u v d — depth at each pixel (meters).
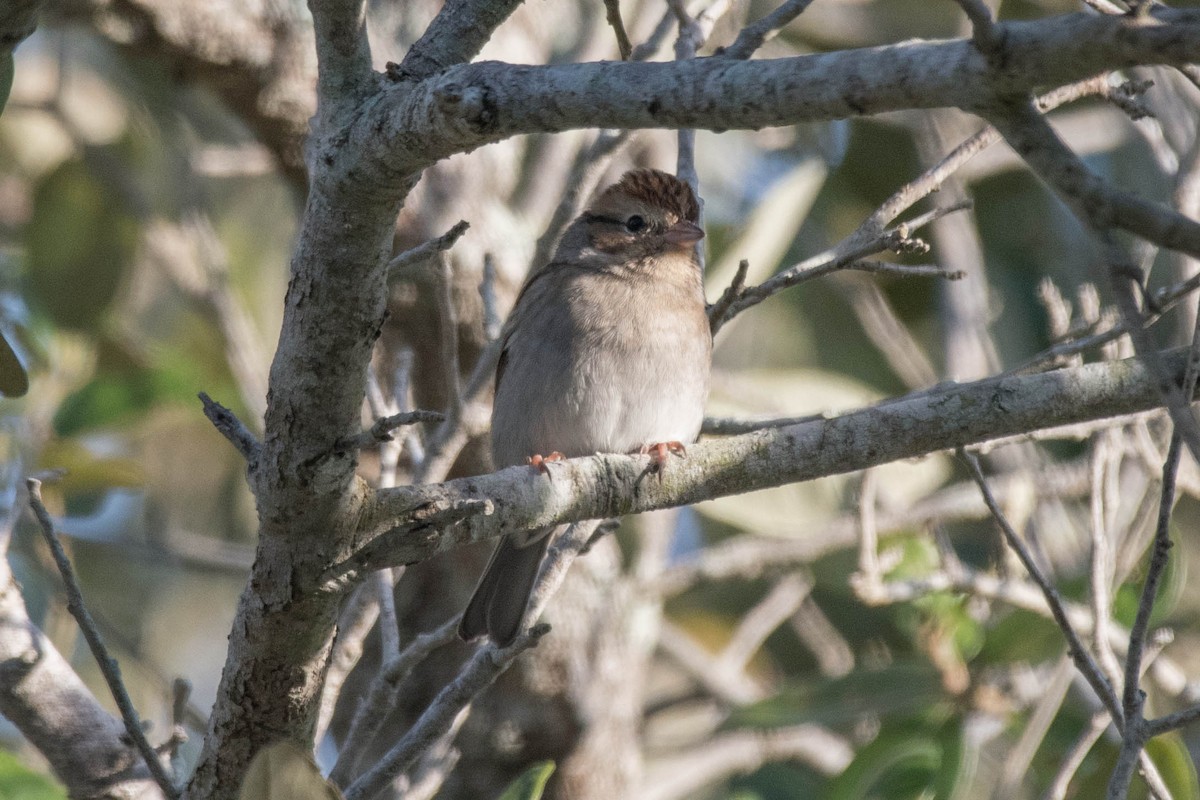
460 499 6.08
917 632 10.39
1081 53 3.82
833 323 14.07
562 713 10.45
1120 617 9.79
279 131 10.53
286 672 5.77
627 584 11.02
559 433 9.41
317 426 5.32
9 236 13.59
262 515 5.49
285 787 5.69
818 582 12.90
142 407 11.97
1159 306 4.70
